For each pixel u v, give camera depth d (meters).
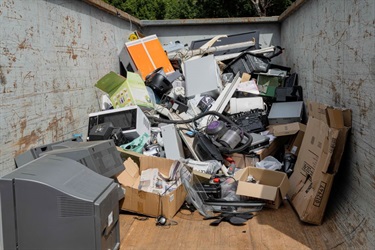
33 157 2.85
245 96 5.13
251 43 6.27
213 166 3.85
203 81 5.15
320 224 3.03
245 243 2.81
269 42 7.33
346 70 3.12
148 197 3.22
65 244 2.26
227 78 5.66
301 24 5.18
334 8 3.51
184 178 3.48
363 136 2.69
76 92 4.09
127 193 3.28
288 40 6.30
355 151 2.85
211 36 7.44
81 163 2.79
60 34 3.71
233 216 3.26
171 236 2.96
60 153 2.81
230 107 4.93
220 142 4.12
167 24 7.32
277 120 4.71
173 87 5.40
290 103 4.95
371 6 2.55
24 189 2.21
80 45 4.27
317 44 4.22
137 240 2.91
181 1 12.70
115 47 5.77
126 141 4.15
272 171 3.64
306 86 4.84
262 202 3.43
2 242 2.37
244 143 4.17
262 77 5.66
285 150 4.35
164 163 3.64
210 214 3.34
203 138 4.20
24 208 2.23
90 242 2.25
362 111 2.72
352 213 2.76
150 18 12.20
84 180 2.42
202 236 2.95
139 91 4.68
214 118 4.64
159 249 2.77
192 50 6.28
